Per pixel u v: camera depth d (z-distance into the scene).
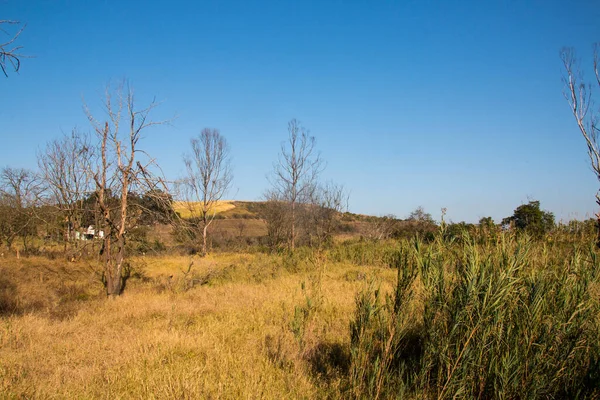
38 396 5.00
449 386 4.23
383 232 26.69
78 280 15.26
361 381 4.82
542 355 4.06
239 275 16.14
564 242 6.50
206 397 4.85
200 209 27.72
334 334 7.30
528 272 4.55
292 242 25.75
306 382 5.41
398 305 4.96
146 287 14.36
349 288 11.36
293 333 7.11
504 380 3.96
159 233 19.92
